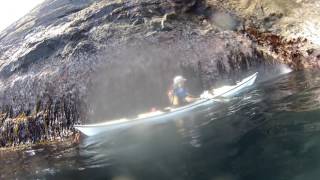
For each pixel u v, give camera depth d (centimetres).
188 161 578
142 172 579
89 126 941
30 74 1226
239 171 502
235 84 1131
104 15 1359
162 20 1337
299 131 579
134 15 1349
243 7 1450
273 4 1420
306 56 1265
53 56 1252
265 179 466
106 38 1280
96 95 1163
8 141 1117
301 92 840
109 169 637
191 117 866
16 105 1183
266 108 768
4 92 1213
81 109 1139
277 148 541
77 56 1230
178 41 1285
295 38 1310
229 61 1260
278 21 1381
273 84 1037
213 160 557
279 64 1273
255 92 971
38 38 1330
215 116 817
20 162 889
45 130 1115
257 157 529
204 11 1427
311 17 1332
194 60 1246
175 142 691
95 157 740
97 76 1192
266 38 1351
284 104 763
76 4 1470
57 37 1293
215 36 1321
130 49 1254
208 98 973
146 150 687
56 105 1148
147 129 850
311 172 454
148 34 1292
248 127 668
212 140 648
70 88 1170
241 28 1384
